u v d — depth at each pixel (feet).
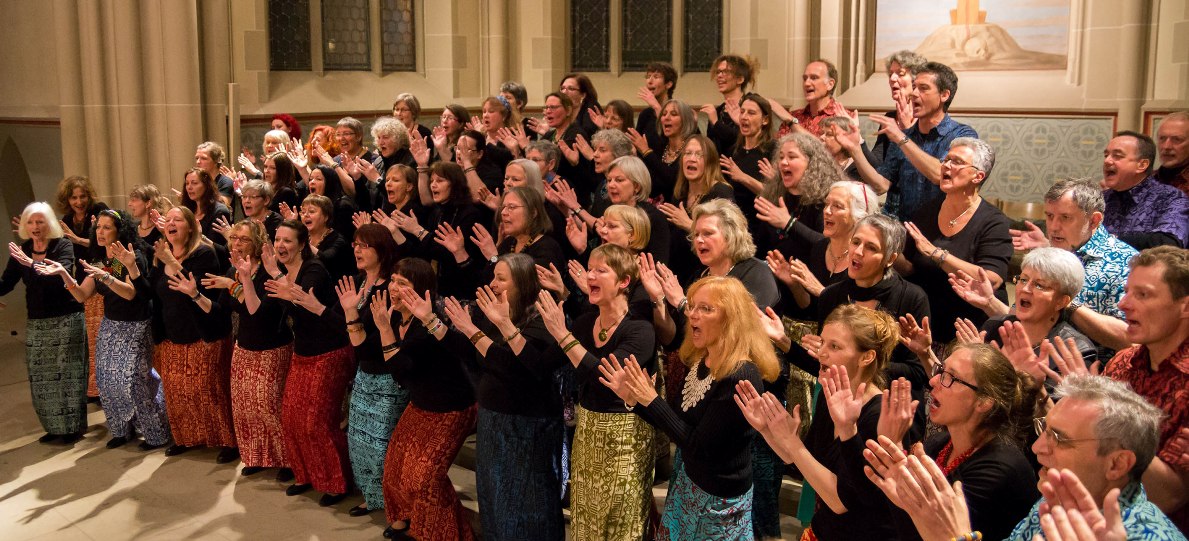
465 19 34.09
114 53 26.99
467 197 19.52
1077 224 12.00
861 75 31.09
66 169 27.58
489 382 14.37
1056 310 10.79
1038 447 7.61
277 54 30.91
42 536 16.53
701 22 33.68
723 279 11.70
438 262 19.44
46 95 29.30
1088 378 7.56
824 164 15.67
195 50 27.53
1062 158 27.81
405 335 15.67
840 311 10.29
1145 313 9.16
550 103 23.12
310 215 19.93
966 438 8.82
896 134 15.39
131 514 17.38
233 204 25.26
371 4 32.96
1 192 32.53
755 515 14.97
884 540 9.50
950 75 16.42
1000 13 28.45
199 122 27.84
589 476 13.28
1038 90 28.04
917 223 14.52
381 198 23.38
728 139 21.99
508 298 14.43
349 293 16.11
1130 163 14.08
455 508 15.71
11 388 24.06
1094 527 6.53
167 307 19.57
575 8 34.55
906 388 8.90
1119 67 26.45
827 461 10.28
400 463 15.69
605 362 11.98
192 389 19.60
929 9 29.76
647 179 16.87
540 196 16.98
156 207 22.72
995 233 13.67
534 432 14.35
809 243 15.15
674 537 12.22
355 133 23.76
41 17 28.94
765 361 11.58
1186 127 14.57
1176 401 9.18
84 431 21.09
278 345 18.71
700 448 11.55
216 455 20.04
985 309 11.78
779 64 31.91
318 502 17.79
